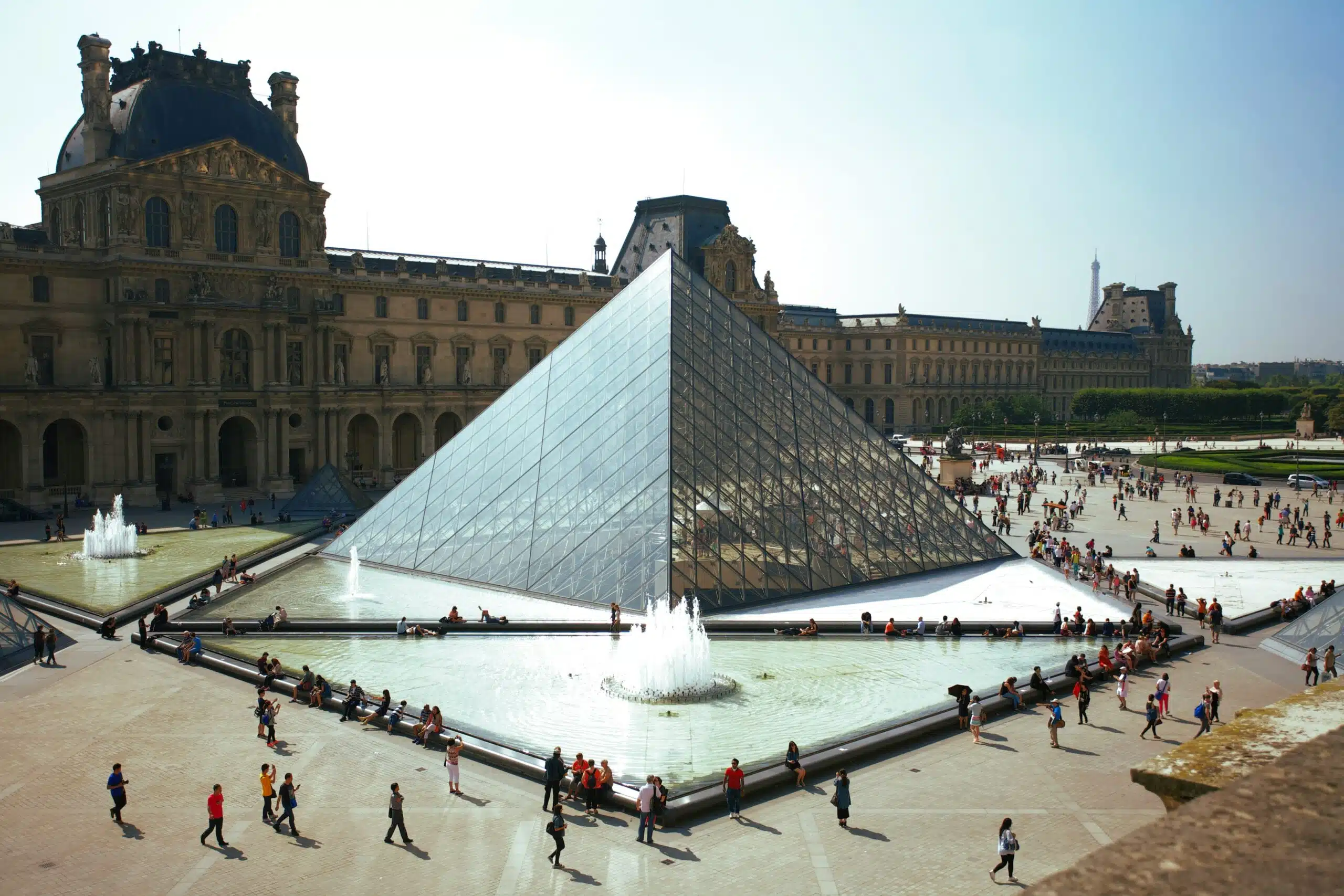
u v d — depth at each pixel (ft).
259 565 369.91
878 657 240.12
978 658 240.32
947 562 332.80
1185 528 485.15
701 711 200.64
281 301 565.94
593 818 157.48
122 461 518.78
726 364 330.75
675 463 292.20
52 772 176.65
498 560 311.47
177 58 553.23
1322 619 252.83
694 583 275.59
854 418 352.08
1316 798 27.78
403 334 650.02
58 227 560.20
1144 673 236.84
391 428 631.56
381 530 356.18
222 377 551.59
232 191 547.90
